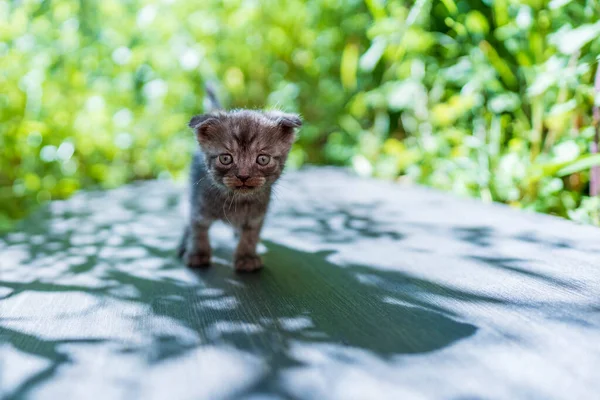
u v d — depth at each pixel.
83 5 0.88
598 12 0.55
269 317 0.31
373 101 0.89
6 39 0.73
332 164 1.08
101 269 0.41
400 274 0.38
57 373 0.25
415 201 0.64
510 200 0.62
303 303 0.33
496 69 0.68
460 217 0.54
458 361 0.25
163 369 0.25
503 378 0.24
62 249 0.48
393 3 0.79
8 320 0.31
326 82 1.07
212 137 0.42
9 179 0.76
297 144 1.09
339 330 0.29
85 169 0.87
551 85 0.58
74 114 0.81
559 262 0.39
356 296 0.34
